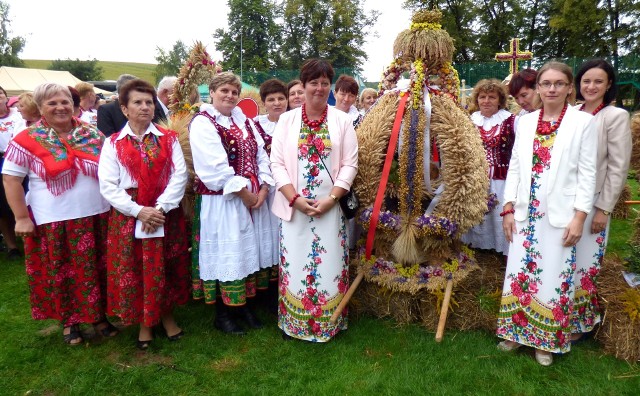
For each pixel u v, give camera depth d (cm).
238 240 313
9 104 573
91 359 307
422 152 309
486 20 2834
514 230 291
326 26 3406
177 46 3534
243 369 293
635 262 324
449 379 277
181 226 322
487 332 329
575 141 267
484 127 420
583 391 263
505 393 265
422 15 322
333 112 306
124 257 292
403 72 342
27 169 290
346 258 320
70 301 308
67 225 297
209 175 305
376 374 282
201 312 374
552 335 279
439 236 319
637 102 1889
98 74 4906
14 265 505
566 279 275
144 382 280
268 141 377
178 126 349
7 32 4556
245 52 3181
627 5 2427
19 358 309
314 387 272
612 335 299
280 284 324
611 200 286
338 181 297
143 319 303
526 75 414
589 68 293
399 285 330
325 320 311
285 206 305
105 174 289
